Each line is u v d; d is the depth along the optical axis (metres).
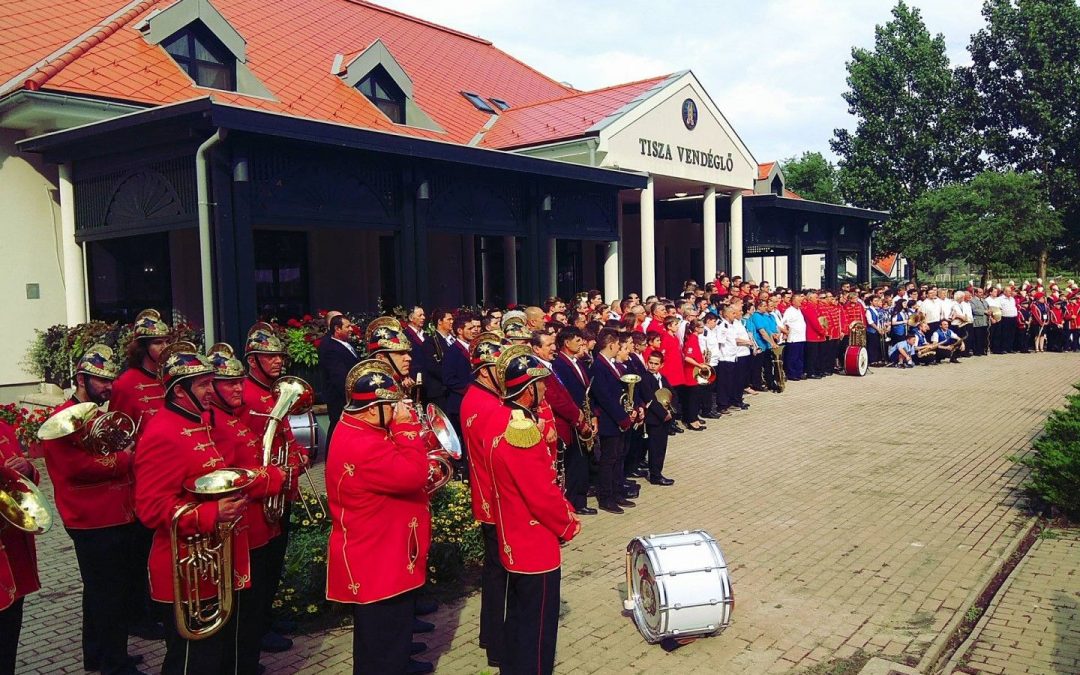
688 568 5.20
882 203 44.84
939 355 21.44
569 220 16.11
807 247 27.14
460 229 13.66
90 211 12.04
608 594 6.25
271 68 17.42
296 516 6.55
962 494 8.91
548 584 4.46
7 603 3.94
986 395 15.77
